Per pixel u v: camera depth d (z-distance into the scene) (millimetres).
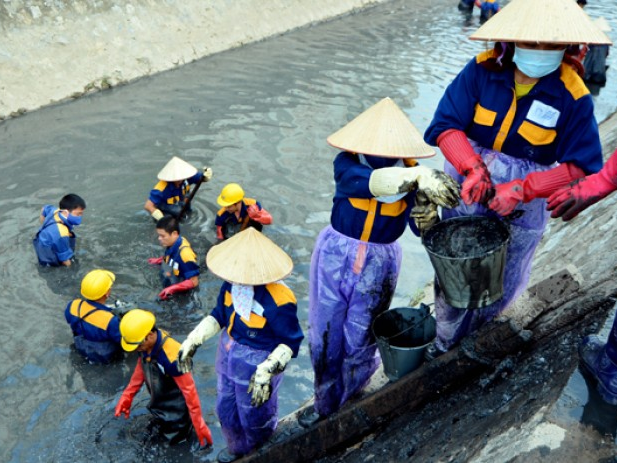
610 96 14703
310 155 10914
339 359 4461
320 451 4684
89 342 6465
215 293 7602
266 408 4746
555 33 3104
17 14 13133
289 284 7691
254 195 9555
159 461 5555
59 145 11188
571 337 3871
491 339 4129
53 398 6137
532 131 3420
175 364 5246
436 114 3664
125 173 10258
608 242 5281
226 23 17312
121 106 12984
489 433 3428
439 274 3629
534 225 3752
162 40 15453
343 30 19953
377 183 3594
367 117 3814
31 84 12789
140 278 7812
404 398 4383
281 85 14422
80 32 13969
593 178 3160
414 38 19297
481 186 3385
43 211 8352
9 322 7062
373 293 4160
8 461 5461
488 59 3428
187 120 12305
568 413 3150
